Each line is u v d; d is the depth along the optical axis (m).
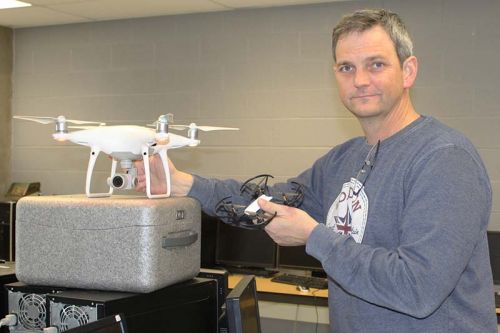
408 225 1.03
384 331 1.14
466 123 3.43
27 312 1.11
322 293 3.07
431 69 3.48
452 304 1.10
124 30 4.20
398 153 1.16
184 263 1.15
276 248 3.56
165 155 1.20
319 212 1.47
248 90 3.90
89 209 1.05
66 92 4.38
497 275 3.13
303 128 3.78
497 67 3.37
